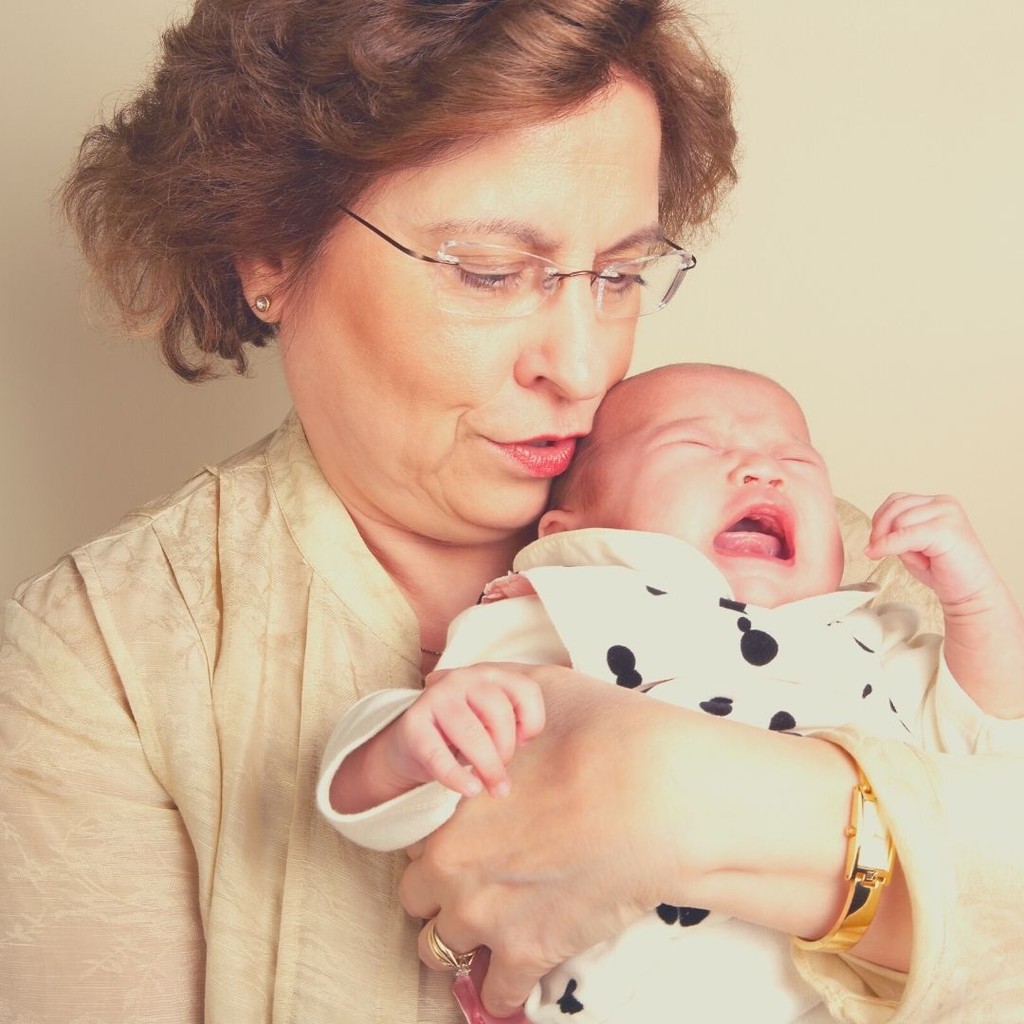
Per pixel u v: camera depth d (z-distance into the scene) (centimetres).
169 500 145
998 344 232
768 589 137
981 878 97
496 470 128
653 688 123
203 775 129
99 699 131
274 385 220
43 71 208
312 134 120
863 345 232
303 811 128
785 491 140
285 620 134
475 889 109
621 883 100
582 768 102
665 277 224
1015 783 100
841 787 100
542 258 121
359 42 117
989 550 238
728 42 222
